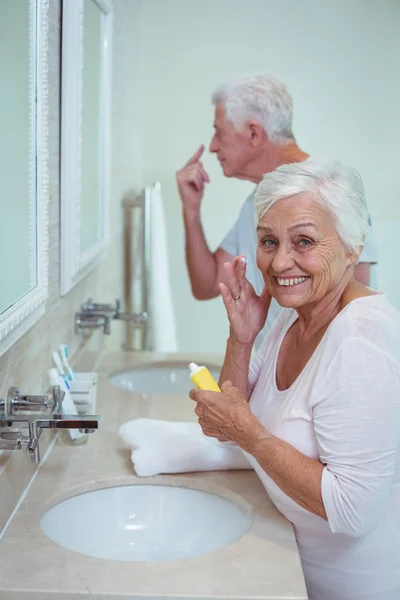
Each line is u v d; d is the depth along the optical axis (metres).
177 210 3.54
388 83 3.41
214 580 1.20
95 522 1.57
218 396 1.36
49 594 1.16
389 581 1.41
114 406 2.05
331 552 1.41
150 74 3.46
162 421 1.74
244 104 2.62
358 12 3.37
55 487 1.53
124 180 3.07
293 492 1.30
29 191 1.58
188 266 2.95
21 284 1.52
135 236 3.36
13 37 1.44
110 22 2.51
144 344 3.34
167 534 1.57
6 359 1.47
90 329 2.43
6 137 1.41
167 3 3.40
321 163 1.34
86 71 2.20
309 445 1.35
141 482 1.60
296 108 3.45
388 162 3.46
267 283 1.40
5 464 1.37
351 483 1.25
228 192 3.51
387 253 3.52
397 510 1.38
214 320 3.59
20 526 1.37
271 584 1.19
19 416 1.41
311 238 1.32
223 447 1.63
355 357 1.26
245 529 1.44
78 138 2.04
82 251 2.20
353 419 1.25
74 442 1.76
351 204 1.32
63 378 1.75
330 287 1.36
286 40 3.41
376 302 1.34
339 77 3.42
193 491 1.59
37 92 1.60
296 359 1.46
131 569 1.23
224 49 3.42
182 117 3.48
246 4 3.39
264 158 2.68
